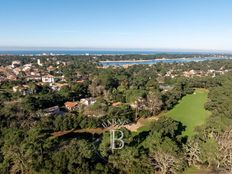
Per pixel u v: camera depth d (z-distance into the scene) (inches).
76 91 6048.2
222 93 5191.9
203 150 2571.4
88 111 4525.1
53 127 3769.7
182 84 6747.1
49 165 2215.8
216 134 3004.4
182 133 3622.0
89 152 2356.1
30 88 6309.1
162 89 6752.0
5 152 2422.5
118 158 2385.6
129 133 2987.2
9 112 3794.3
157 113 4788.4
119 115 4249.5
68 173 2188.7
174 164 2409.0
